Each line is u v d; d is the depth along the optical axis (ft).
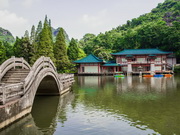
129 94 67.15
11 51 186.91
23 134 29.25
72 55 236.22
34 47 162.09
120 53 215.92
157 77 151.23
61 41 189.57
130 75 186.80
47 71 52.42
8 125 30.94
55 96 64.28
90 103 52.29
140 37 278.87
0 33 519.60
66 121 35.94
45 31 166.81
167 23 344.90
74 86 94.89
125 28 457.68
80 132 30.25
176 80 120.26
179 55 209.87
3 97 29.78
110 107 47.29
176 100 55.21
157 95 64.28
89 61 200.95
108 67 214.69
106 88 85.25
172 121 35.60
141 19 449.48
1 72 41.86
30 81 40.32
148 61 203.31
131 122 35.12
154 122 35.09
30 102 40.42
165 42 235.61
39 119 37.09
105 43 333.62
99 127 32.53
